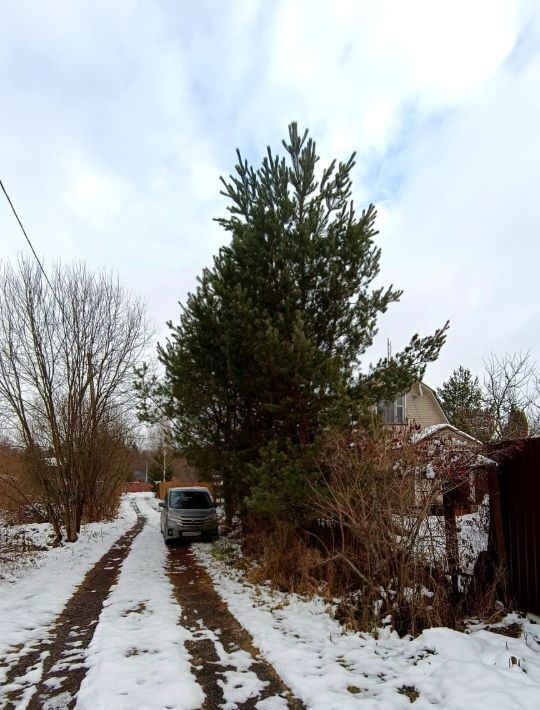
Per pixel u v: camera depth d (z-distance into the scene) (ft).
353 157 31.55
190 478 118.42
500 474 23.79
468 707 12.99
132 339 62.90
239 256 32.37
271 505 25.98
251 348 29.60
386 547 21.31
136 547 49.29
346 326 31.48
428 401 81.05
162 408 42.29
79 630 21.88
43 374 52.75
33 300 52.26
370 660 17.22
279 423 31.60
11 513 68.08
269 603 25.44
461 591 22.93
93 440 62.54
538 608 21.09
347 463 22.90
